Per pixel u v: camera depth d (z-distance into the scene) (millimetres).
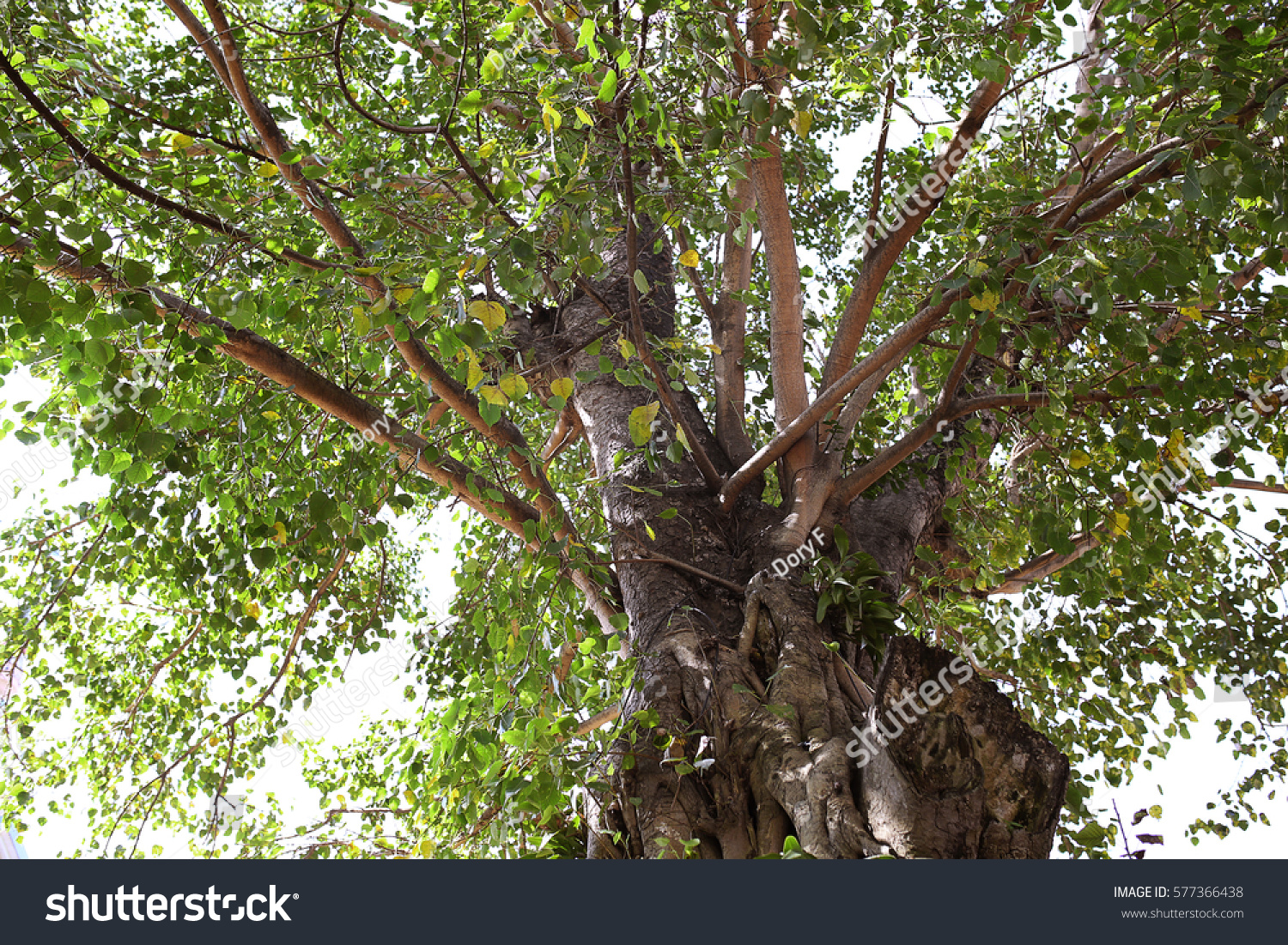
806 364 6664
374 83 5664
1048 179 4965
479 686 3596
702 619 4184
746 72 4230
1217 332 4195
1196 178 3428
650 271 6430
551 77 3760
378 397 5047
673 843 3125
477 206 3412
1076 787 4035
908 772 2820
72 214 3396
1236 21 3793
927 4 4227
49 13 4172
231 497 4293
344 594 6988
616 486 5117
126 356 3609
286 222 4188
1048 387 4457
